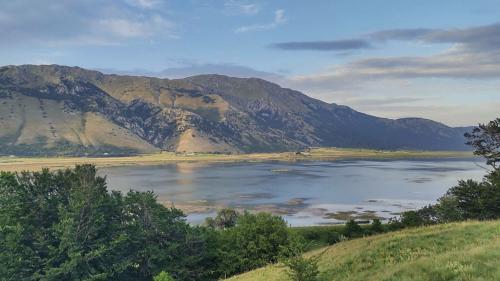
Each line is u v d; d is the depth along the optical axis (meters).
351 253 28.33
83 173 59.16
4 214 50.97
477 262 18.45
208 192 199.25
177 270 53.16
